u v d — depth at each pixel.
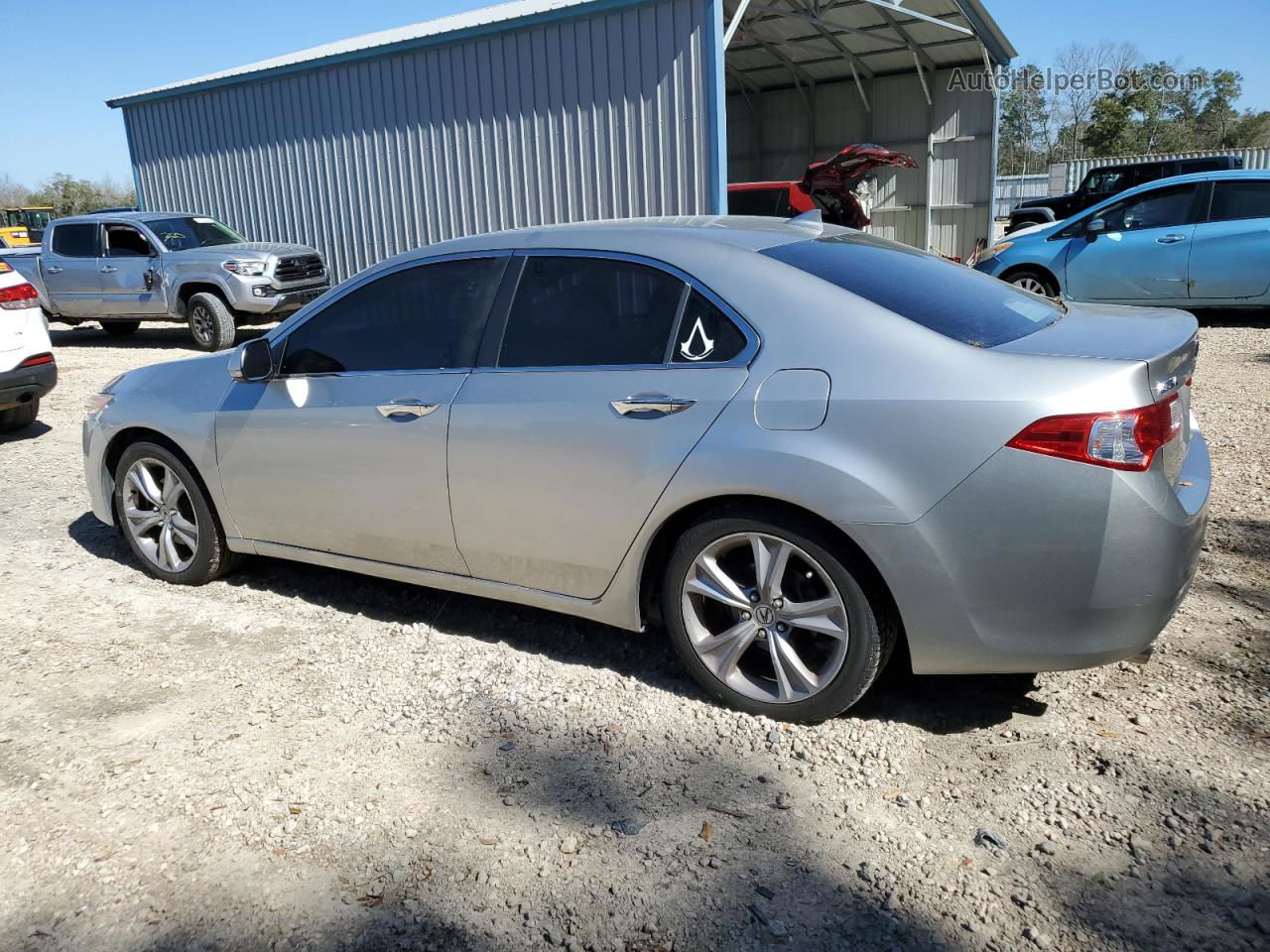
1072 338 3.04
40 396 7.77
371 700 3.49
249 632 4.10
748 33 17.83
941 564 2.85
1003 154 57.78
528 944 2.32
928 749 3.07
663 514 3.21
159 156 18.05
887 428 2.87
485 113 13.80
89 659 3.86
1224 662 3.52
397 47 14.14
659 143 12.38
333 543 4.09
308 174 16.06
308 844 2.70
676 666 3.68
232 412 4.22
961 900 2.41
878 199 21.27
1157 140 56.16
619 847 2.65
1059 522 2.73
